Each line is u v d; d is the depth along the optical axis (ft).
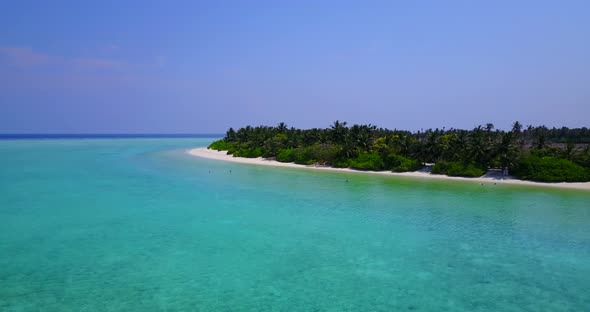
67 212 126.21
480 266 83.82
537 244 100.07
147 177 222.07
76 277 73.15
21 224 110.22
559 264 85.61
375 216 129.18
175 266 79.87
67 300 63.62
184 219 120.16
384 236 105.19
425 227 115.85
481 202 158.92
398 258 87.92
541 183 217.97
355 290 70.28
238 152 390.63
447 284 73.87
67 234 100.89
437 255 90.63
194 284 71.20
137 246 92.32
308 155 314.76
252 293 67.97
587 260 88.38
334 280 74.79
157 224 113.29
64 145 624.18
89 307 61.31
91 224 111.75
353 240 100.99
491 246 98.07
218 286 70.64
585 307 65.05
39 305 61.67
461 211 139.85
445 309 63.57
